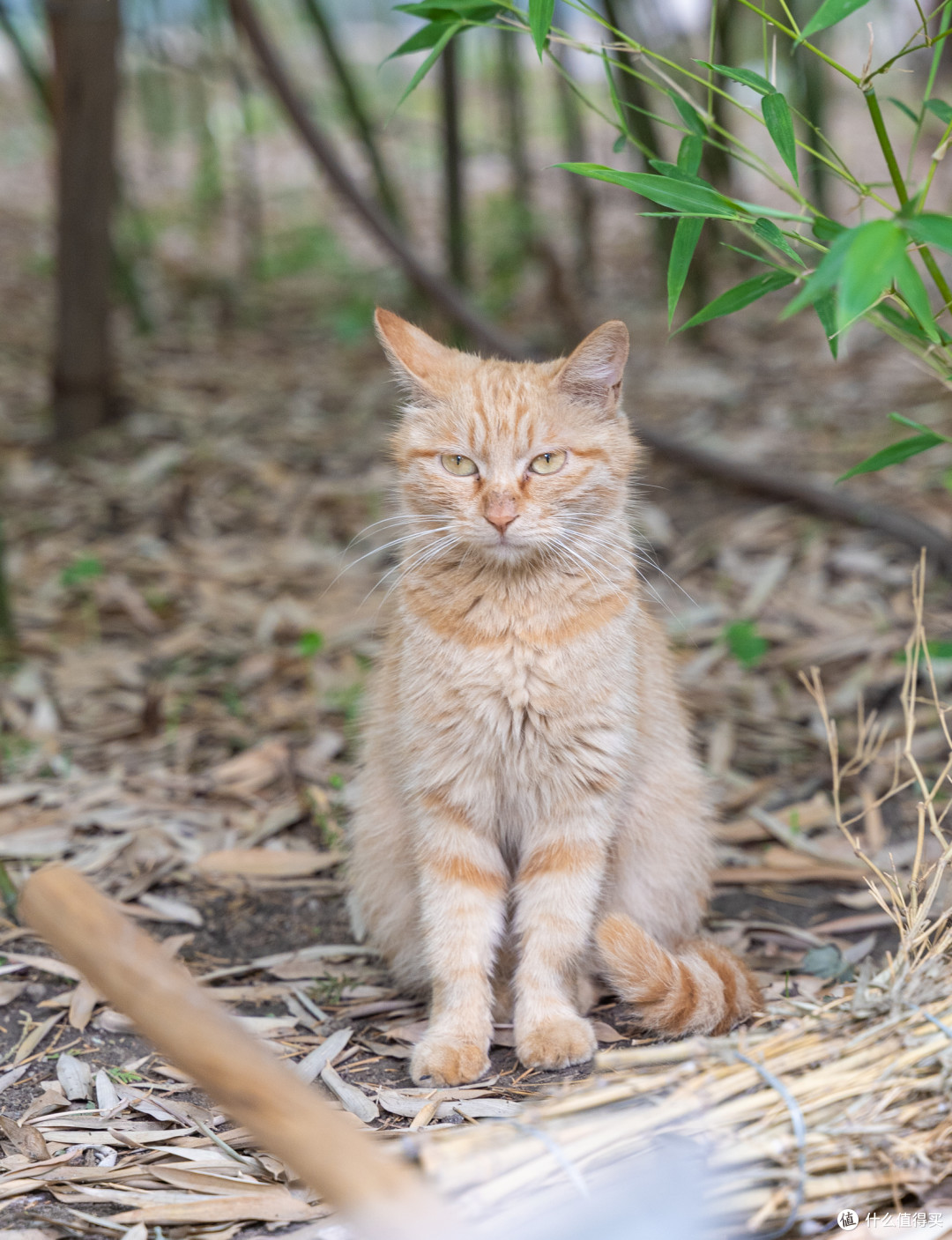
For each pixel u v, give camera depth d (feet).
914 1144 4.36
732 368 10.28
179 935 5.32
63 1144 4.65
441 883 4.99
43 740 6.11
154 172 16.56
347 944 5.32
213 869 5.54
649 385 9.99
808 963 5.12
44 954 5.21
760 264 11.78
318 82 17.48
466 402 4.98
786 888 5.47
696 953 4.92
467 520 4.92
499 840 5.10
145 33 12.07
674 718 5.23
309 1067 4.87
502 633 4.92
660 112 11.84
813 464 8.18
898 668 6.23
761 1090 4.37
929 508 7.36
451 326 9.95
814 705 6.18
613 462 5.03
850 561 6.90
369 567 7.21
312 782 5.89
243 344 11.59
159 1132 4.67
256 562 7.30
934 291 7.91
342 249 14.46
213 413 9.67
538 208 14.99
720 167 9.98
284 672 6.47
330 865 5.58
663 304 11.79
